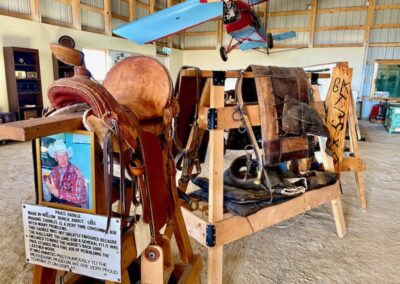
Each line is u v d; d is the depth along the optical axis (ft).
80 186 3.03
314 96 7.23
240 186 6.17
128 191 3.97
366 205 9.51
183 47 42.16
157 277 3.57
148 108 3.75
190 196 6.07
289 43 37.04
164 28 18.01
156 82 3.90
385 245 7.05
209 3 14.55
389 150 18.40
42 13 23.04
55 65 23.80
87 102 2.86
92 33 27.66
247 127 5.41
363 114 35.73
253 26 18.97
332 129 7.28
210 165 5.10
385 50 33.83
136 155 3.24
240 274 5.88
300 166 7.48
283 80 5.85
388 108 27.17
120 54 31.22
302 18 35.83
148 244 3.47
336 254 6.65
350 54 34.63
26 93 21.11
